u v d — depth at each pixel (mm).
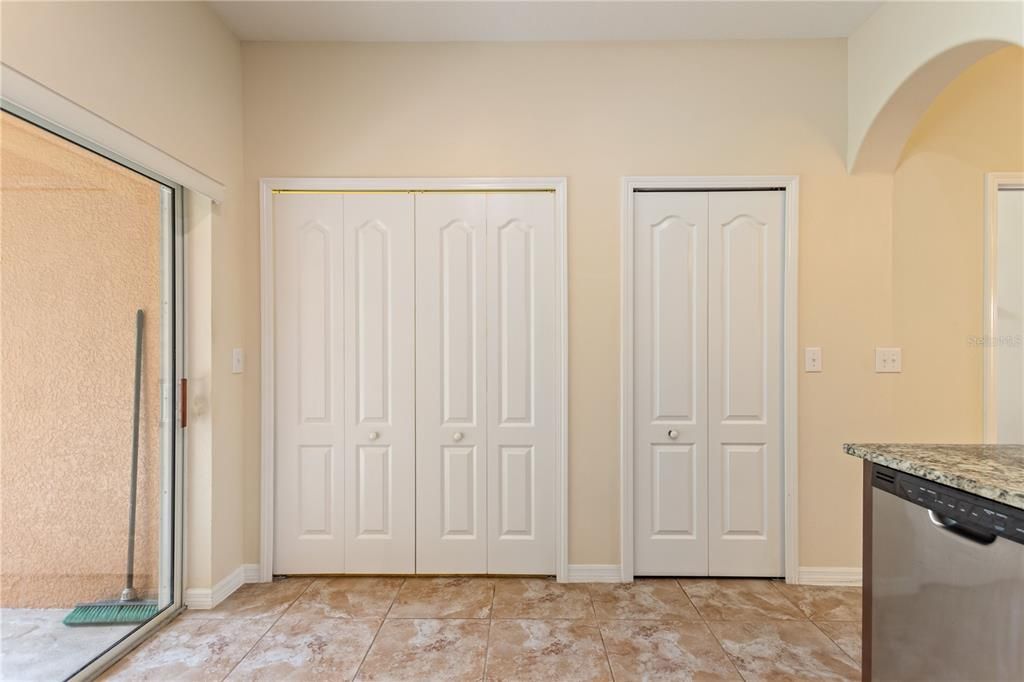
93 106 1792
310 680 1930
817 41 2744
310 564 2791
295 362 2787
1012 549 1201
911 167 2725
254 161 2777
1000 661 1228
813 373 2732
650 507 2779
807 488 2732
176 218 2408
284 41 2768
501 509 2801
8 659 1634
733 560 2773
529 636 2225
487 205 2779
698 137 2756
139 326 2201
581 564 2768
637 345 2785
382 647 2143
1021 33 1787
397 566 2793
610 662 2043
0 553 1604
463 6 2471
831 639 2205
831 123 2736
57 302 1806
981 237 2717
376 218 2783
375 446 2799
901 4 2344
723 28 2648
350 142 2777
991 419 2705
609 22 2598
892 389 2719
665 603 2514
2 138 1587
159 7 2127
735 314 2760
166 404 2365
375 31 2680
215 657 2068
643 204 2781
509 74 2771
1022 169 2711
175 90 2230
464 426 2799
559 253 2760
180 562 2428
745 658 2068
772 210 2758
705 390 2771
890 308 2721
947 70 2232
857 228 2725
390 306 2787
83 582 1923
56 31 1644
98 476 1992
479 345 2787
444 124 2777
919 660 1454
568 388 2766
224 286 2590
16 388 1655
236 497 2693
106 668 1989
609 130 2770
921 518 1459
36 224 1714
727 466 2775
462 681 1926
